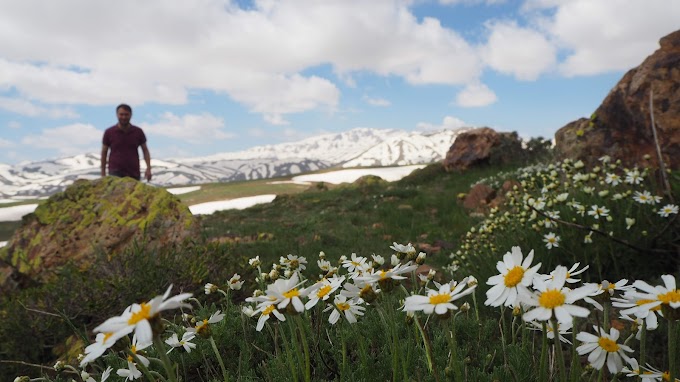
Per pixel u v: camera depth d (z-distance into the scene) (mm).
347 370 1964
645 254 3797
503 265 1306
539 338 2686
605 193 4086
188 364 2451
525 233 4379
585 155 8016
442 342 2279
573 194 4738
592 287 1115
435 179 19078
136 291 4184
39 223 6336
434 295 1298
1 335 3961
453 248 6965
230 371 2375
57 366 2154
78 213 6348
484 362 2062
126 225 6039
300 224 10602
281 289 1515
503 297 1225
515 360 1914
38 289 4617
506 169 17578
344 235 8891
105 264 4730
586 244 3955
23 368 3850
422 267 5551
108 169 8008
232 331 2617
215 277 4566
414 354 2031
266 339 2609
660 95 6703
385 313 1788
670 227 3814
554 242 3850
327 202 15203
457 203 11453
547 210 4469
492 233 4680
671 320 1175
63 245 5977
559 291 1149
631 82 7348
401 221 10039
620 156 7348
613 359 1230
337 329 2330
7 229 64250
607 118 7859
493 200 10117
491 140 19312
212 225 11539
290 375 2004
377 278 1465
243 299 4281
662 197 4082
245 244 7977
